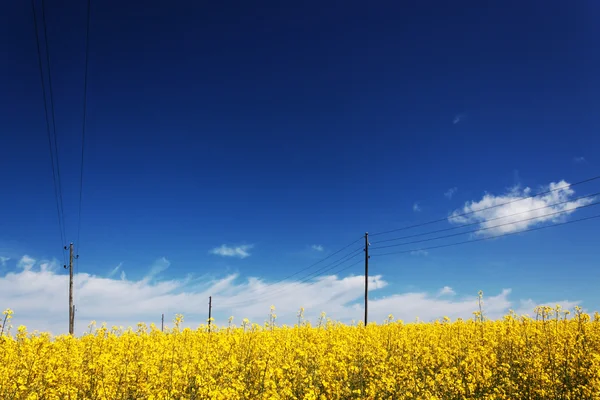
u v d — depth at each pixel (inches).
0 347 482.6
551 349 611.2
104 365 473.7
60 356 505.4
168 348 572.7
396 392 474.3
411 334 773.3
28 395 415.2
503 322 781.9
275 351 585.3
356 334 745.0
